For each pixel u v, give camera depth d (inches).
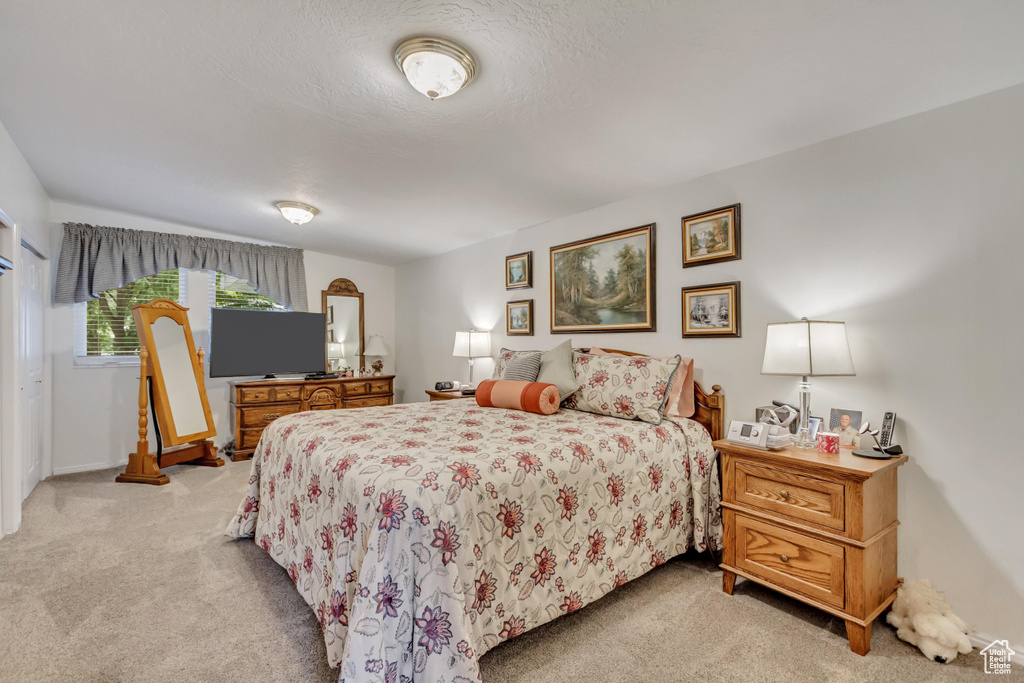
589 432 85.8
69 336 158.2
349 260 220.5
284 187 127.6
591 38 62.4
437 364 204.1
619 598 81.4
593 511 75.7
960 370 72.9
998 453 69.5
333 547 65.7
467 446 73.5
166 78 77.3
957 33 58.6
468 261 186.2
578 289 138.3
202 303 183.2
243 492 136.9
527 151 98.9
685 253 111.1
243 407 175.5
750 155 97.3
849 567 68.3
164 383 157.2
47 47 69.9
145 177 125.7
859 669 63.6
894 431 79.0
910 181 78.5
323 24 62.2
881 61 65.0
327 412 108.6
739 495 82.6
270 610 76.4
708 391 107.0
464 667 52.7
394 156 104.0
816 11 55.7
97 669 61.8
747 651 67.1
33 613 74.7
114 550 98.1
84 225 157.9
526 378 121.6
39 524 111.7
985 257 70.9
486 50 65.5
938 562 74.4
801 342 79.0
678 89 73.9
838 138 87.4
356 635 51.1
